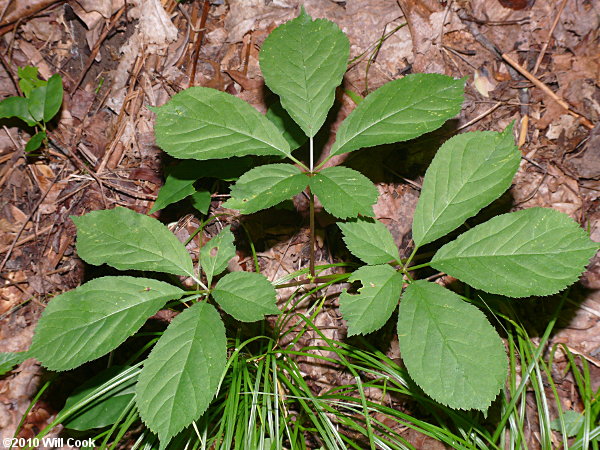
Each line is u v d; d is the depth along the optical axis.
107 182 0.70
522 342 0.57
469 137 0.50
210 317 0.47
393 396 0.63
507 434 0.60
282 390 0.59
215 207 0.69
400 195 0.69
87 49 0.73
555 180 0.68
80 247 0.50
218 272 0.51
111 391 0.56
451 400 0.43
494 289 0.46
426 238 0.49
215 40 0.73
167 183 0.61
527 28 0.72
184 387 0.44
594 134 0.68
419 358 0.44
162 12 0.73
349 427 0.60
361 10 0.73
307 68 0.51
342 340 0.65
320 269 0.61
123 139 0.71
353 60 0.71
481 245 0.48
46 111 0.66
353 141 0.50
